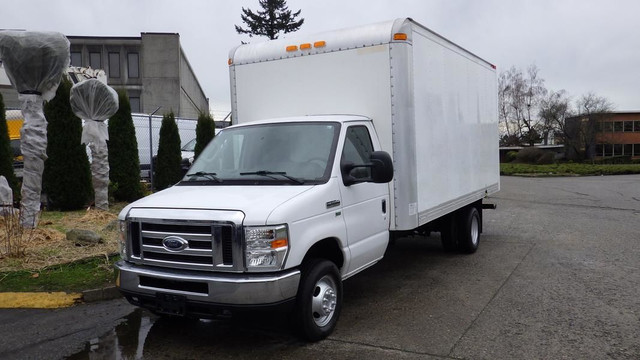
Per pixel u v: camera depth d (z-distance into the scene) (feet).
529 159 142.51
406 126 20.13
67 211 38.40
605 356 15.30
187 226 14.97
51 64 28.45
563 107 182.70
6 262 23.26
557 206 53.62
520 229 38.78
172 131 50.85
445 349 15.87
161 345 16.44
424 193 22.02
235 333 17.39
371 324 18.11
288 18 179.01
